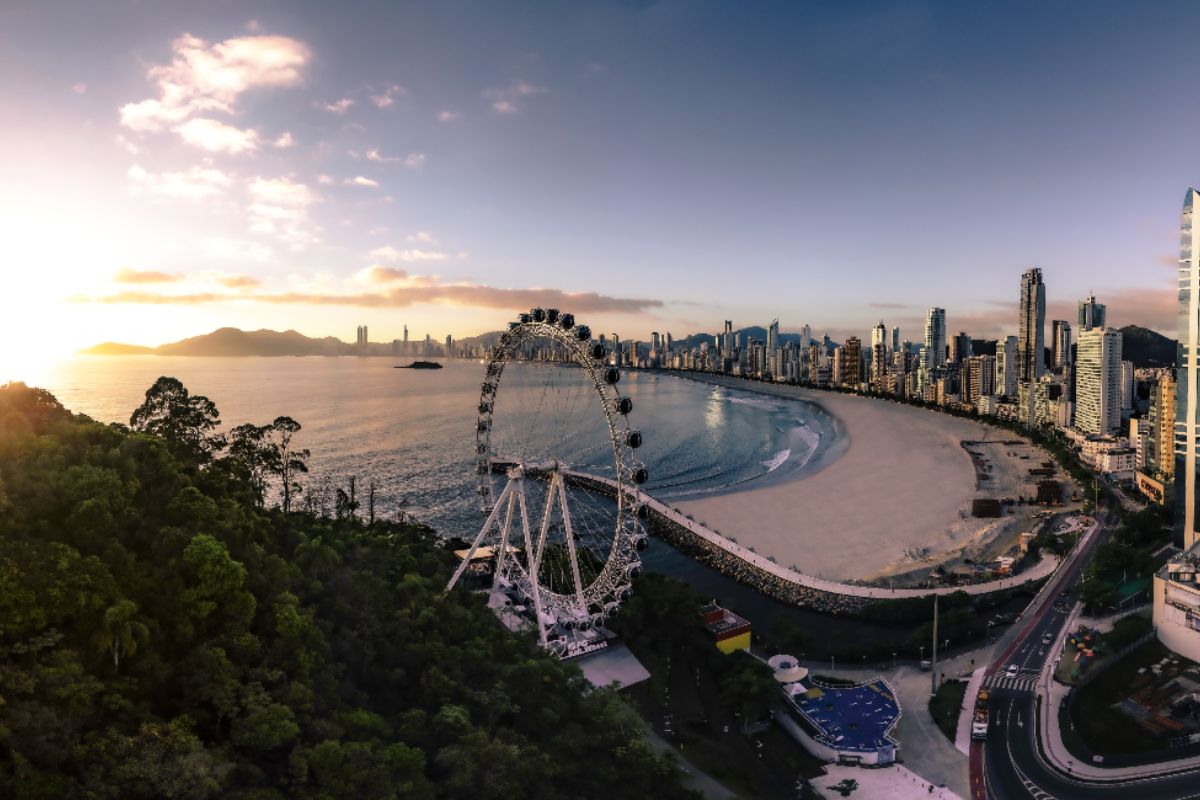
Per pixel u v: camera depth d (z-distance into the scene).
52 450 87.31
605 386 128.50
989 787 108.62
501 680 101.75
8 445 84.75
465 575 168.25
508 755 83.19
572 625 144.50
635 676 129.12
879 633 168.88
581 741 94.75
